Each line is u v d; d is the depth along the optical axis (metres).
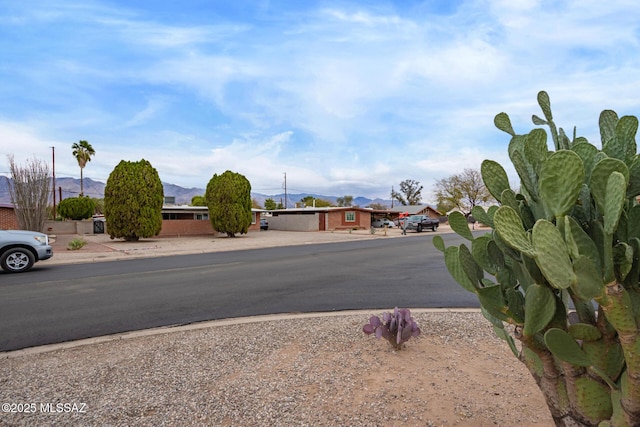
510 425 2.20
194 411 2.50
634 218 1.18
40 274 9.20
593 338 1.23
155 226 20.11
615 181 1.01
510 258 1.51
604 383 1.28
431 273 8.62
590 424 1.31
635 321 1.07
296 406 2.51
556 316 1.31
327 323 4.54
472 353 3.40
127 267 10.38
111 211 19.41
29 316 5.24
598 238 1.16
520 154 1.42
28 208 20.00
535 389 2.66
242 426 2.30
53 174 32.09
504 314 1.38
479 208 1.70
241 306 5.68
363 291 6.62
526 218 1.40
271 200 65.06
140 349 3.80
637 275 1.11
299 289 6.89
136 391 2.82
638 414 1.13
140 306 5.77
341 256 12.62
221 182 23.45
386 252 13.91
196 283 7.66
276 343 3.84
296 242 19.56
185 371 3.18
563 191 1.09
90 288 7.26
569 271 1.02
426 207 51.34
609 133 1.47
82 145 41.06
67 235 27.02
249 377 3.01
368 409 2.43
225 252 14.80
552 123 1.53
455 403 2.47
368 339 3.85
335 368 3.12
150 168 20.11
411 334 3.45
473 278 1.43
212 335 4.21
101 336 4.33
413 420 2.28
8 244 9.43
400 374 2.95
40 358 3.62
